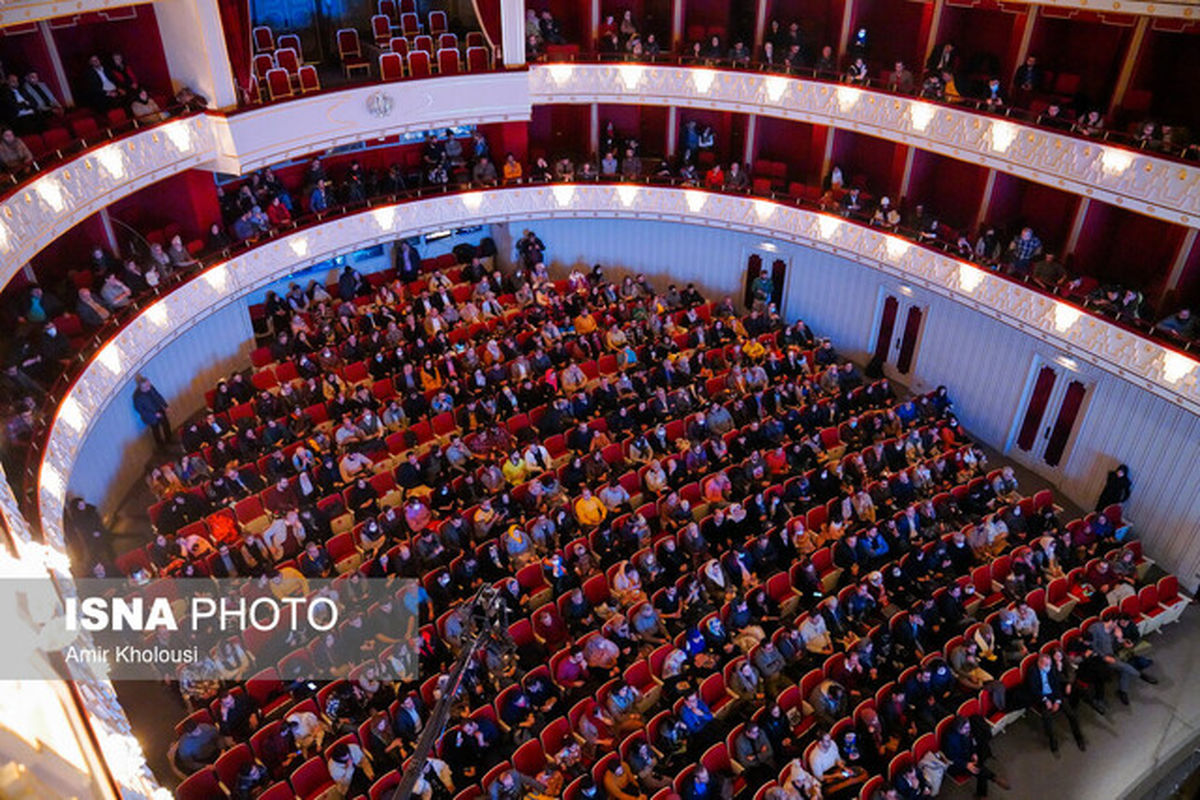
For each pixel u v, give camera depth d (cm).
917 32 2053
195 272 1695
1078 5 1445
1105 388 1694
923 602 1392
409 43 2072
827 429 1803
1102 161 1490
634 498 1659
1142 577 1595
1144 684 1414
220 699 1177
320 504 1555
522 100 2038
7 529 278
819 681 1288
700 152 2292
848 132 2208
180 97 1628
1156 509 1645
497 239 2484
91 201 1372
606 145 2319
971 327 1950
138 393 1675
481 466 1638
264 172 1955
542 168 2206
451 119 1989
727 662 1305
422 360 1955
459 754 1163
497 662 1276
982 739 1226
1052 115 1557
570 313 2148
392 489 1652
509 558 1463
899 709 1237
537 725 1230
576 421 1800
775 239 2272
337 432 1705
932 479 1678
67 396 1275
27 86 1437
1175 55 1633
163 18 1600
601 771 1152
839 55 2133
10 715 229
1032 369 1825
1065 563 1525
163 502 1514
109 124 1520
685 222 2241
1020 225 1947
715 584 1424
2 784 217
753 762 1173
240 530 1528
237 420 1736
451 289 2202
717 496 1641
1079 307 1577
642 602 1391
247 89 1684
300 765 1132
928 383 2106
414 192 2095
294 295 2066
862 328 2231
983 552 1548
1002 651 1356
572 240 2478
